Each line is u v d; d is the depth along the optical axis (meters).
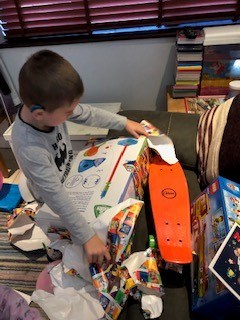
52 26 1.65
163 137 1.08
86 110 1.05
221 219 0.76
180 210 0.89
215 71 1.40
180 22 1.56
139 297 0.76
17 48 1.66
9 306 0.77
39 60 0.73
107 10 1.56
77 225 0.77
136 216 0.78
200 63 1.37
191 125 1.17
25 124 0.83
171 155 1.07
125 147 1.01
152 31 1.55
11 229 1.35
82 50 1.63
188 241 0.80
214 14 1.52
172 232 0.82
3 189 1.67
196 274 0.77
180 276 0.83
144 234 0.95
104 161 0.97
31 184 1.06
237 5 1.47
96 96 1.81
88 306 0.81
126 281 0.75
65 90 0.72
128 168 0.92
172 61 1.60
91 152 1.04
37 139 0.83
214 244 0.73
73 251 0.82
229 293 0.61
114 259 0.77
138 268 0.77
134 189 0.92
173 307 0.76
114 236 0.76
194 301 0.74
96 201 0.84
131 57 1.62
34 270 1.30
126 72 1.69
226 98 1.43
